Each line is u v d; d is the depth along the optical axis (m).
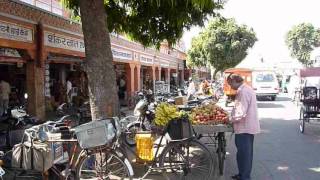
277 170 8.47
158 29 10.17
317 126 15.33
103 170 6.49
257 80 30.61
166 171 6.96
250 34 39.81
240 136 7.27
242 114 7.11
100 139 6.27
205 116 7.72
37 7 12.83
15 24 11.72
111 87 7.82
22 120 9.32
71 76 22.86
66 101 20.14
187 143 6.89
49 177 6.68
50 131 6.94
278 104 27.16
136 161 7.13
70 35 15.54
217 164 8.46
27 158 6.32
